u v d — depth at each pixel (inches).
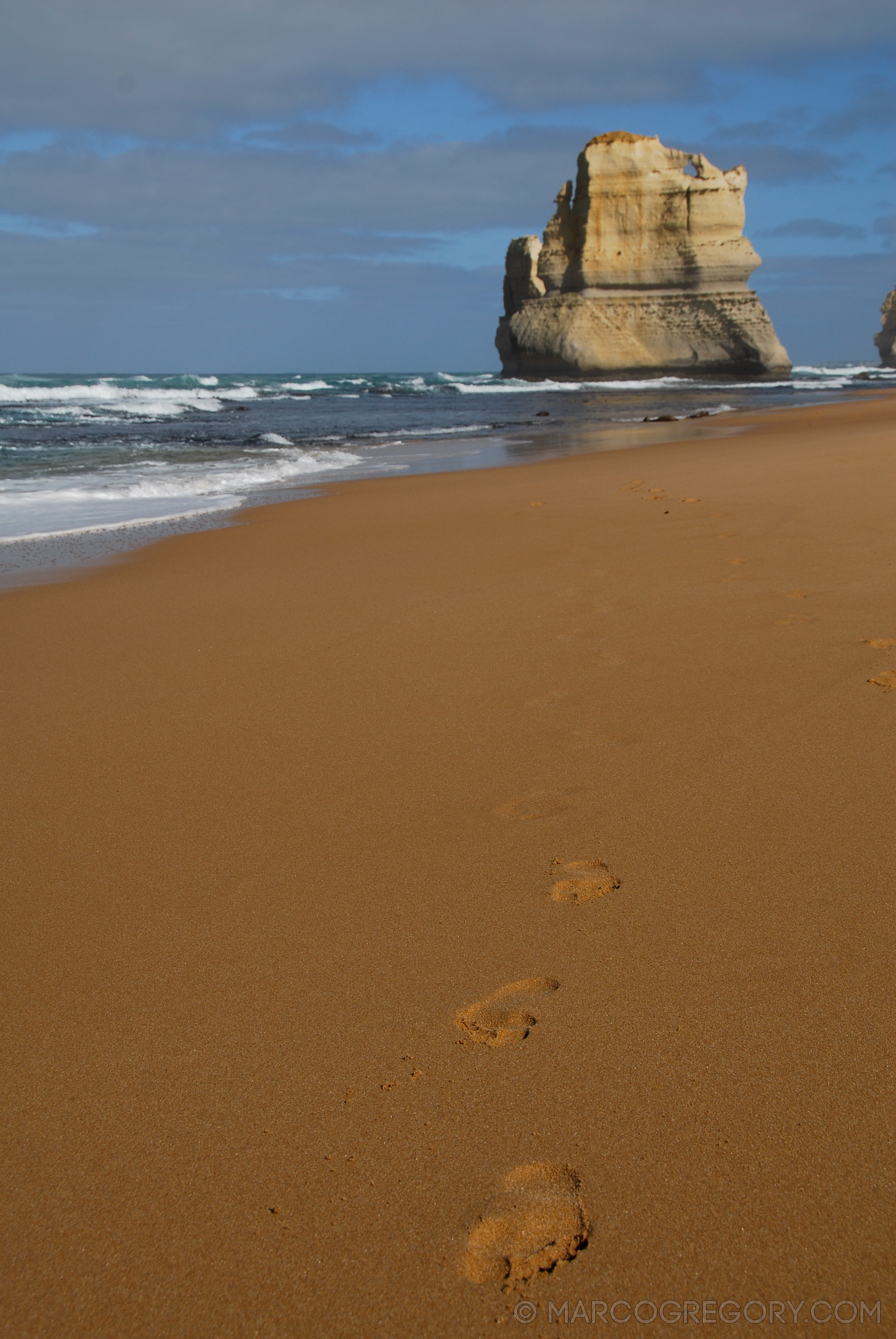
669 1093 67.7
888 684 143.1
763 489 349.1
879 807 106.3
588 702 145.2
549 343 2297.0
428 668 166.7
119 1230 59.7
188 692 161.2
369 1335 52.7
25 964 87.4
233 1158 64.5
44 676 172.6
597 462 518.0
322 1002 80.2
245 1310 54.4
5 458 599.8
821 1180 60.0
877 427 647.1
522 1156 63.3
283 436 790.5
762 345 2156.7
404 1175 62.4
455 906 93.4
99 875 102.3
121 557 289.9
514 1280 55.2
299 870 101.6
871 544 239.0
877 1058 69.6
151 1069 73.4
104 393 1563.7
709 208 2169.0
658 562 239.1
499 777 121.6
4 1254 58.3
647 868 97.7
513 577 234.5
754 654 161.5
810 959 81.4
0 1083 72.6
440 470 520.4
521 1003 78.6
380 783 121.6
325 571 257.8
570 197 2337.6
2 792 123.4
